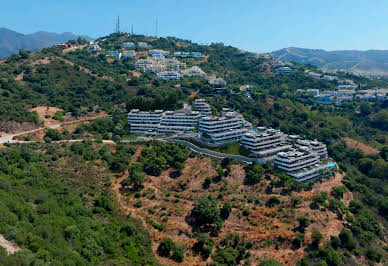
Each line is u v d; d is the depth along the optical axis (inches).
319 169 7268.7
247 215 5585.6
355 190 7490.2
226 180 6461.6
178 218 5408.5
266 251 4960.6
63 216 4227.4
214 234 5162.4
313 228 5442.9
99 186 5826.8
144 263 4136.3
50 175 5561.0
